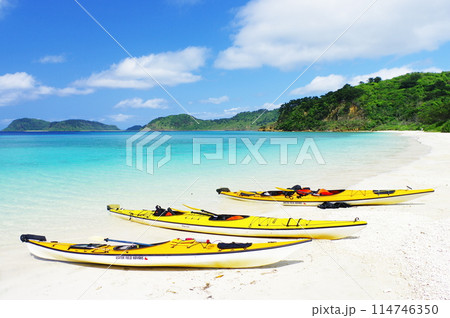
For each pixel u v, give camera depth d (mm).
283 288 5457
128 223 9398
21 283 5891
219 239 8094
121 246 6844
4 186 13984
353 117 110250
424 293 5121
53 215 9984
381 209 10062
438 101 94438
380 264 6152
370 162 20766
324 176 16047
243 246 6332
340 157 24078
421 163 19328
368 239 7461
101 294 5473
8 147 34188
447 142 35688
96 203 11398
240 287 5562
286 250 6090
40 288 5711
